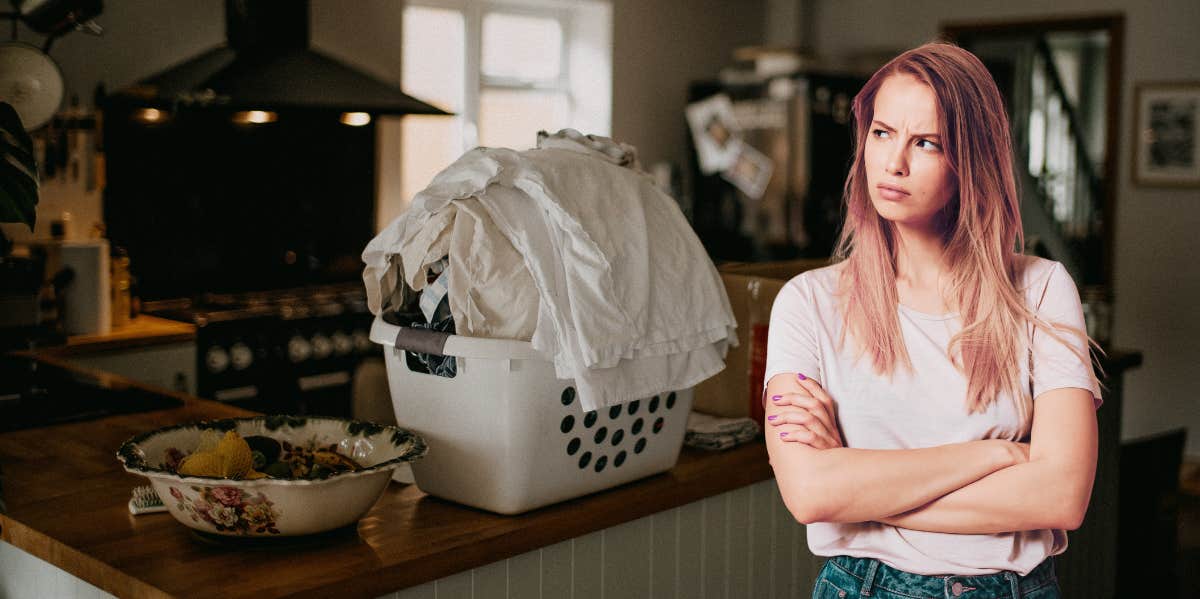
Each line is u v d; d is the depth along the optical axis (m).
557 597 1.93
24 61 3.24
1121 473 3.73
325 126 5.07
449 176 1.88
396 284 2.06
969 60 1.35
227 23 4.44
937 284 1.40
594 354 1.81
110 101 4.14
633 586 2.06
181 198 4.65
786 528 2.39
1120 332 6.25
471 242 1.85
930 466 1.35
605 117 6.31
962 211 1.35
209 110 3.93
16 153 2.05
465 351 1.80
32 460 2.19
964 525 1.36
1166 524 3.77
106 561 1.65
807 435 1.42
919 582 1.40
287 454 1.93
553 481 1.90
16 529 1.81
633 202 1.96
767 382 1.50
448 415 1.90
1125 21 6.08
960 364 1.38
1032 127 8.48
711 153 6.55
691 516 2.16
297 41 4.46
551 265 1.83
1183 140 5.94
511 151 1.91
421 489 1.99
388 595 1.67
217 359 4.20
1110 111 6.16
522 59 6.16
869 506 1.38
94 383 2.87
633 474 2.06
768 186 6.31
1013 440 1.40
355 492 1.69
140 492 1.92
